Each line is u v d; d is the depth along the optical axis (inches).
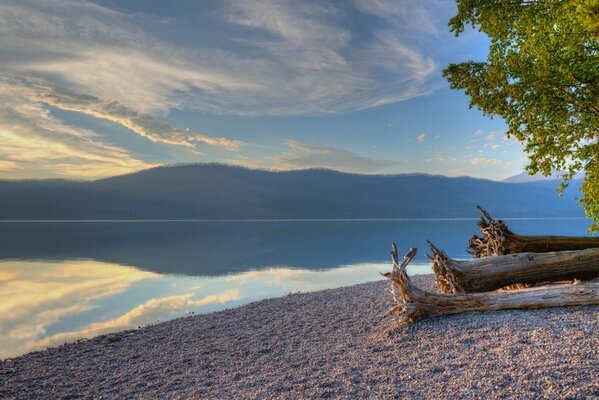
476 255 460.4
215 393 239.0
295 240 2363.4
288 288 770.8
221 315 505.0
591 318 268.1
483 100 465.1
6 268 1161.4
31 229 4224.9
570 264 363.3
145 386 274.1
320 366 262.1
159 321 537.3
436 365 225.8
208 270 1070.4
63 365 347.6
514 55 427.2
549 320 273.3
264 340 363.6
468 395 183.9
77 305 671.1
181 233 3363.7
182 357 339.0
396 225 5157.5
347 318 410.3
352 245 1924.2
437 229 3641.7
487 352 233.0
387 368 235.1
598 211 457.4
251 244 2066.9
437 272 365.1
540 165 466.6
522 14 456.8
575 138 450.9
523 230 2827.3
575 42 398.6
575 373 189.2
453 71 478.9
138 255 1519.4
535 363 206.4
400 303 318.0
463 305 315.3
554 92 424.2
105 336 441.4
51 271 1093.8
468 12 502.9
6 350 425.1
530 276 368.2
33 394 278.8
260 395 221.6
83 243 2231.8
